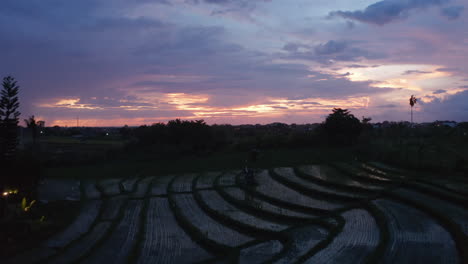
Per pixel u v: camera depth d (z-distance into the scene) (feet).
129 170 161.58
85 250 64.80
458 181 94.63
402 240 56.85
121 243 68.80
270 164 153.17
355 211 77.71
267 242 64.80
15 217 84.12
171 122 217.97
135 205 99.40
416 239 57.26
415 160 123.85
